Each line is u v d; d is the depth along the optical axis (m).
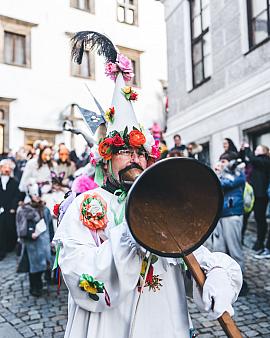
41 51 12.34
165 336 1.36
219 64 8.38
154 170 1.16
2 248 6.38
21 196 6.61
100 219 1.41
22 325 3.53
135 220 1.18
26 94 12.47
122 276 1.23
